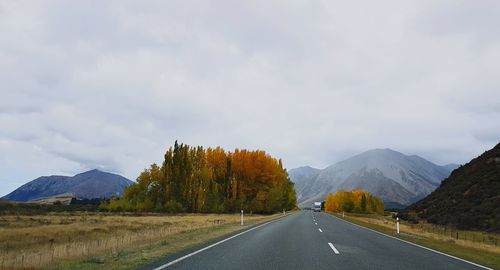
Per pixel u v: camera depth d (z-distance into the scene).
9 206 71.31
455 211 63.75
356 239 19.62
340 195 139.38
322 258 11.94
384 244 17.47
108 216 54.19
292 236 20.08
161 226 31.66
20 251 15.60
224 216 56.75
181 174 71.25
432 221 65.31
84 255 12.26
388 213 154.50
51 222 37.97
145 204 69.88
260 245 15.27
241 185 80.62
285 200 96.19
